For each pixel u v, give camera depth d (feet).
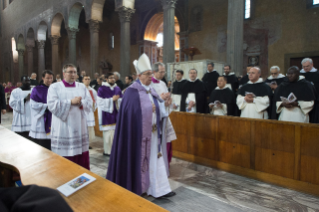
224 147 13.08
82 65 84.64
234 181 11.67
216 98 16.21
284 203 9.40
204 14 48.44
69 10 55.98
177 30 74.23
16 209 1.51
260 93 14.03
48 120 13.28
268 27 39.29
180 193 10.27
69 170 5.61
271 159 11.33
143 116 9.42
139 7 64.08
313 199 9.74
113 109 16.06
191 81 18.67
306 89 12.64
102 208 4.03
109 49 73.61
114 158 9.56
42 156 6.57
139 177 9.30
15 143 7.87
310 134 10.13
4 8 100.94
